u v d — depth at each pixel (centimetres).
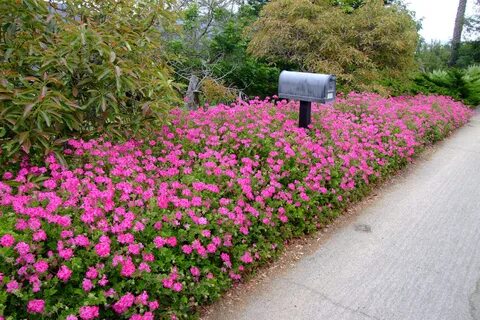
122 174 333
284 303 301
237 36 1036
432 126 795
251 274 331
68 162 354
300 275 337
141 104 411
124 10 434
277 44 968
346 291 318
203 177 366
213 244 289
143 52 439
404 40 963
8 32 371
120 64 385
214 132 469
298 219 394
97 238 252
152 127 434
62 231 240
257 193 370
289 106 639
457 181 585
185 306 261
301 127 550
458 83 1316
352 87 940
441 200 511
